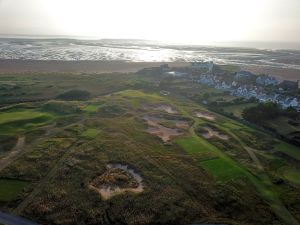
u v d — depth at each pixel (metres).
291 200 48.50
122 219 41.66
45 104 88.75
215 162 59.34
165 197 46.69
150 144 66.31
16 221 40.25
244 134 76.31
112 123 77.12
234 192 49.31
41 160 56.22
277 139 74.69
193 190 49.25
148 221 41.53
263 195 49.47
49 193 46.16
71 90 102.62
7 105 90.31
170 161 58.41
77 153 59.28
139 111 89.00
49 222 40.44
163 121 82.62
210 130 78.06
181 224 41.66
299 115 88.62
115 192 47.66
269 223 43.03
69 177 50.78
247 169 57.44
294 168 60.34
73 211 42.50
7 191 46.47
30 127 72.31
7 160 56.25
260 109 85.62
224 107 98.12
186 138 71.38
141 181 51.31
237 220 43.38
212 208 45.44
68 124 75.69
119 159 57.81
